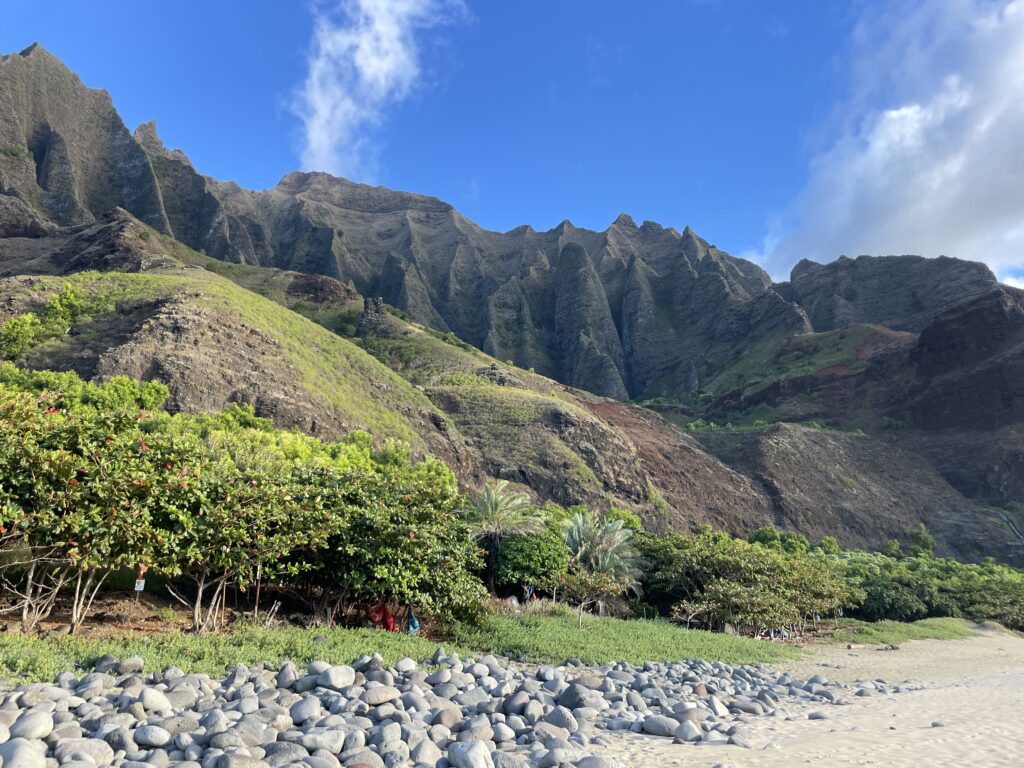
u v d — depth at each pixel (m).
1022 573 93.44
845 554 92.81
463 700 9.70
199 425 44.06
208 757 5.75
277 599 19.89
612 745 7.78
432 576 18.95
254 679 9.78
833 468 133.62
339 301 156.12
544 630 21.39
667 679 15.23
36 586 13.48
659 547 47.53
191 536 13.57
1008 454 136.12
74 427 12.57
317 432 65.62
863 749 7.83
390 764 6.07
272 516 15.08
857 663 26.06
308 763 5.73
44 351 62.59
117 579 17.06
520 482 85.75
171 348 63.41
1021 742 8.73
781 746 7.99
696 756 7.14
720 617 39.28
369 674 10.52
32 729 5.80
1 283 76.56
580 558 41.06
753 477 126.12
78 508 11.76
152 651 10.84
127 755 5.76
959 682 19.72
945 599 61.12
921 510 128.50
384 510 18.20
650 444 122.00
